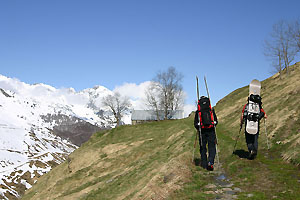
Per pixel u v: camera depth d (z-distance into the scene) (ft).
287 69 152.05
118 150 118.32
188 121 131.23
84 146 149.89
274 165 34.73
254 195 25.31
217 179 32.78
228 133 70.49
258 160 38.14
